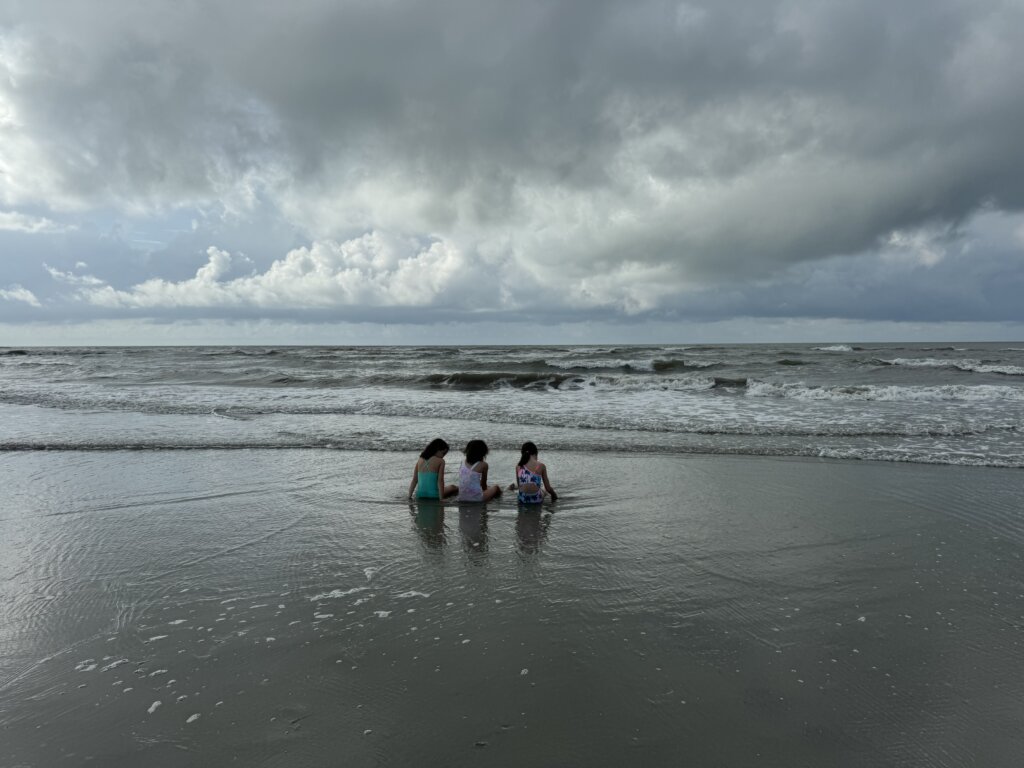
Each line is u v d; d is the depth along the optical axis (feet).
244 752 8.91
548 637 12.60
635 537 19.42
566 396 62.85
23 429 42.29
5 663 11.68
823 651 11.93
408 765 8.61
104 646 12.33
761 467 29.86
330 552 18.21
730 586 15.28
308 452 34.68
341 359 141.59
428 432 41.01
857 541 18.65
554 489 26.16
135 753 8.90
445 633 12.82
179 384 79.51
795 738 9.18
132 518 21.83
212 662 11.62
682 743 9.07
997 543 18.33
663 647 12.12
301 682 10.87
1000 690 10.48
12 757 8.82
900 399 56.13
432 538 19.61
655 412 49.62
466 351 191.72
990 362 104.53
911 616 13.48
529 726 9.52
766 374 87.45
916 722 9.57
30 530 20.38
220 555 17.93
